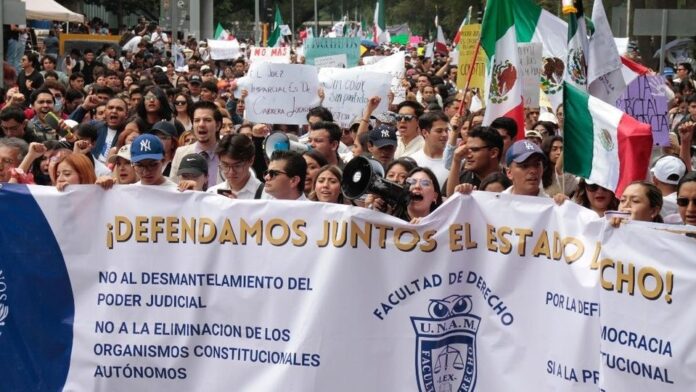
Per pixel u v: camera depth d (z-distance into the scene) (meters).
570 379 5.77
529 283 5.92
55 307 6.30
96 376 6.29
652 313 5.48
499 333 5.98
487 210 5.98
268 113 13.21
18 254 6.29
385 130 9.80
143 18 68.12
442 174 9.82
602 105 7.14
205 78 19.81
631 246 5.53
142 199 6.21
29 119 12.98
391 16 103.31
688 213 7.00
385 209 6.62
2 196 6.26
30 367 6.34
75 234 6.27
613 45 9.66
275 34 33.31
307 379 6.08
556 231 5.84
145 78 19.28
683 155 11.09
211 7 57.31
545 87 12.46
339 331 6.06
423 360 6.05
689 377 5.39
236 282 6.16
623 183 7.09
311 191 8.62
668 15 16.23
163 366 6.25
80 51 30.66
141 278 6.24
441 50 37.09
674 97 16.61
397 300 6.05
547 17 12.28
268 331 6.13
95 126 12.04
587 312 5.70
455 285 6.04
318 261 6.07
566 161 7.30
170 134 10.77
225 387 6.18
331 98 13.36
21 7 14.98
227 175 8.29
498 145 8.28
